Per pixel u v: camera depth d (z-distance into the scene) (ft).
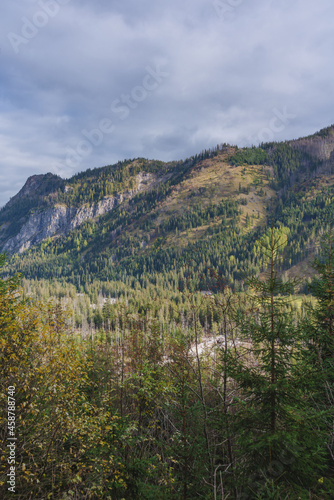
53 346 27.22
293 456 21.56
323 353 31.48
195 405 28.27
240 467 23.75
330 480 20.98
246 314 26.43
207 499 22.65
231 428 24.70
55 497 25.80
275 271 24.45
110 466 28.60
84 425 26.78
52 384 25.90
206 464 26.07
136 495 29.35
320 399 27.68
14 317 25.93
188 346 31.58
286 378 23.91
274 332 23.49
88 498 27.61
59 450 27.04
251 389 24.61
